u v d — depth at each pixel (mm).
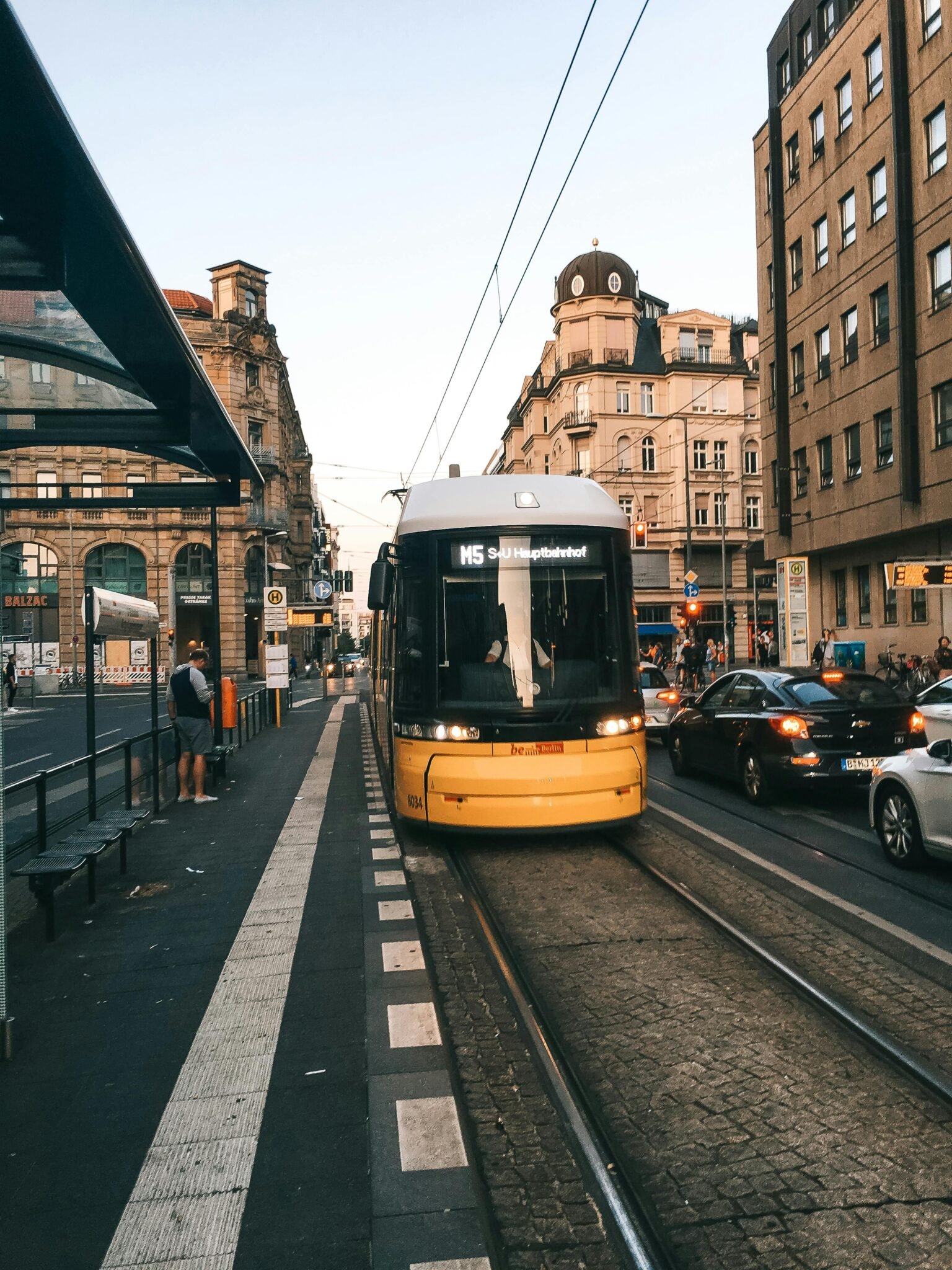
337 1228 2879
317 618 27453
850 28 26094
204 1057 4160
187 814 10617
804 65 29734
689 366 55844
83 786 7535
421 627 8289
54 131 3391
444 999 4820
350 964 5367
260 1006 4742
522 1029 4406
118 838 7062
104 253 4309
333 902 6715
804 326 29969
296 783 13055
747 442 57156
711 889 6816
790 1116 3535
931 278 22859
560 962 5371
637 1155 3295
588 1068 3990
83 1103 3766
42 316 5805
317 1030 4426
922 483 23406
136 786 9516
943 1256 2701
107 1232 2895
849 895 6605
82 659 52562
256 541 55000
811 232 29203
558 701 7973
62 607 52625
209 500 9062
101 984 5137
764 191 33094
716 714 11336
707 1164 3223
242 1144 3404
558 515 8453
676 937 5777
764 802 10109
